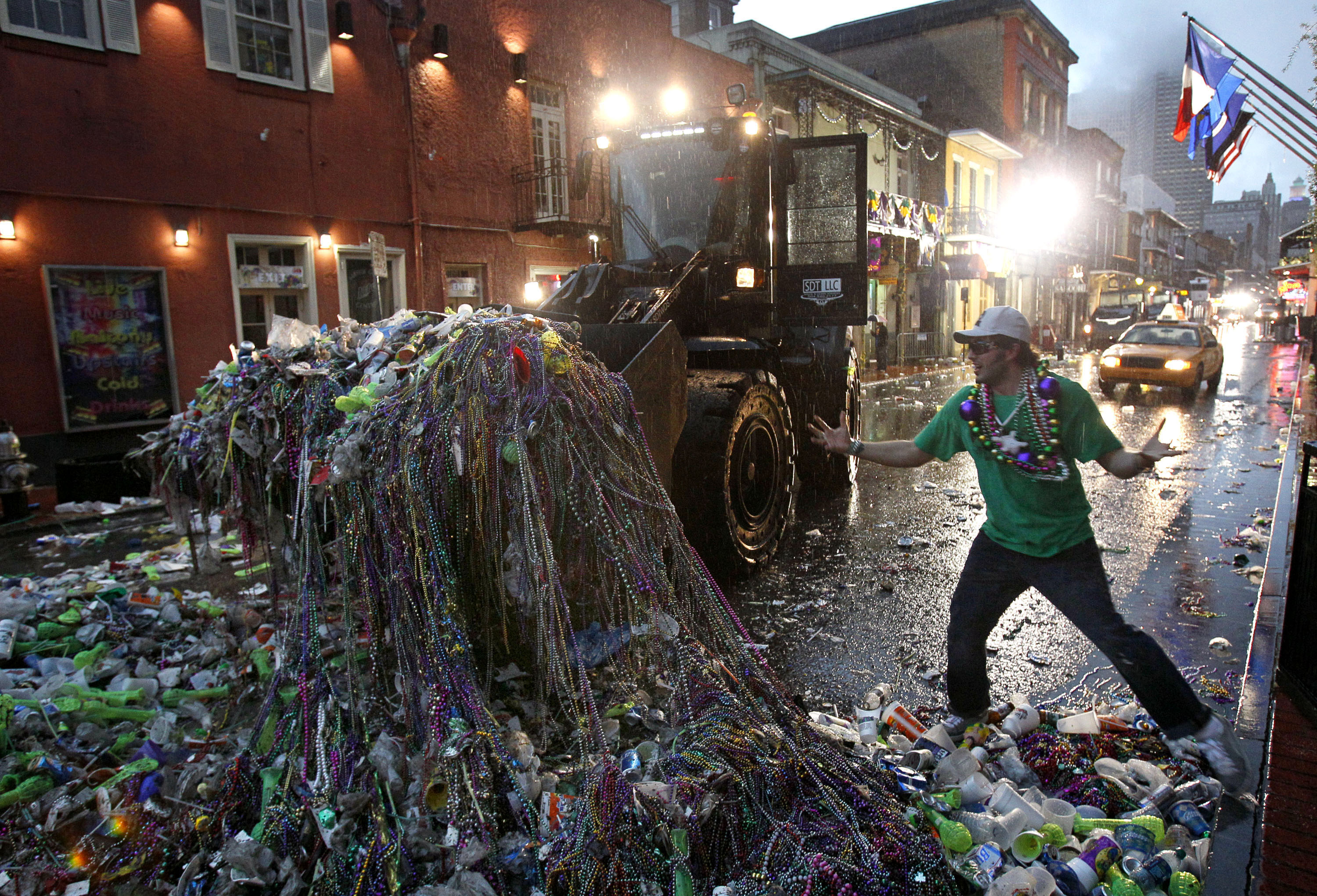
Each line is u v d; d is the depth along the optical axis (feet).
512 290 50.93
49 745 10.01
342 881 7.42
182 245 35.06
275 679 9.79
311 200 40.04
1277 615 14.73
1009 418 8.80
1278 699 11.25
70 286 31.96
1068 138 144.36
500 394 9.21
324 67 40.06
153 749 9.89
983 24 114.93
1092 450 8.62
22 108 30.45
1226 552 19.75
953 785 9.04
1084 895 7.47
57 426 32.01
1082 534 9.00
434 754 8.30
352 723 8.86
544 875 7.50
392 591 9.15
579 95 54.60
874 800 8.30
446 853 7.70
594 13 55.21
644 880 7.41
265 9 37.93
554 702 10.89
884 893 7.27
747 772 8.43
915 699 12.17
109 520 25.94
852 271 22.40
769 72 74.23
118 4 32.63
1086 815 8.68
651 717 10.64
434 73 45.62
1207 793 8.87
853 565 19.21
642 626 10.39
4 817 8.73
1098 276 160.45
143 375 34.22
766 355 22.40
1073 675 13.05
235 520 11.43
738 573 17.63
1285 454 31.07
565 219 49.32
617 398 10.29
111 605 15.14
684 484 16.83
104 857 8.04
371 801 7.85
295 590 10.20
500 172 49.67
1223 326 240.94
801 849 7.70
